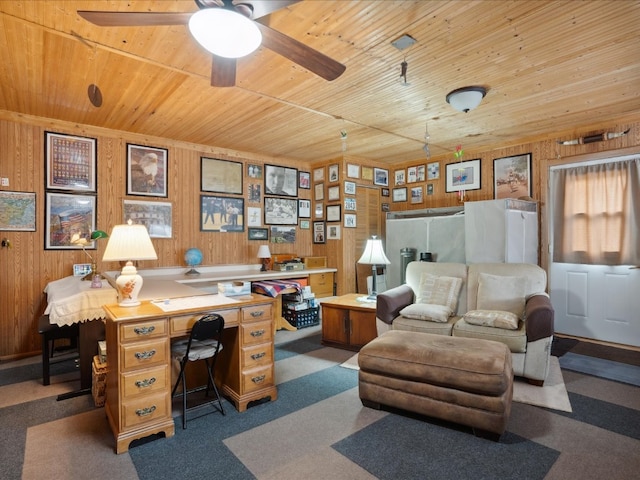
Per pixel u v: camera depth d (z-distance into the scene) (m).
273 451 2.02
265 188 5.48
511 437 2.12
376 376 2.45
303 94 3.24
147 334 2.12
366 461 1.92
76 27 2.20
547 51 2.53
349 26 2.20
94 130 4.09
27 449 2.05
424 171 5.73
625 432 2.17
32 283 3.78
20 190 3.71
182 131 4.29
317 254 5.89
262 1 1.53
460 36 2.32
